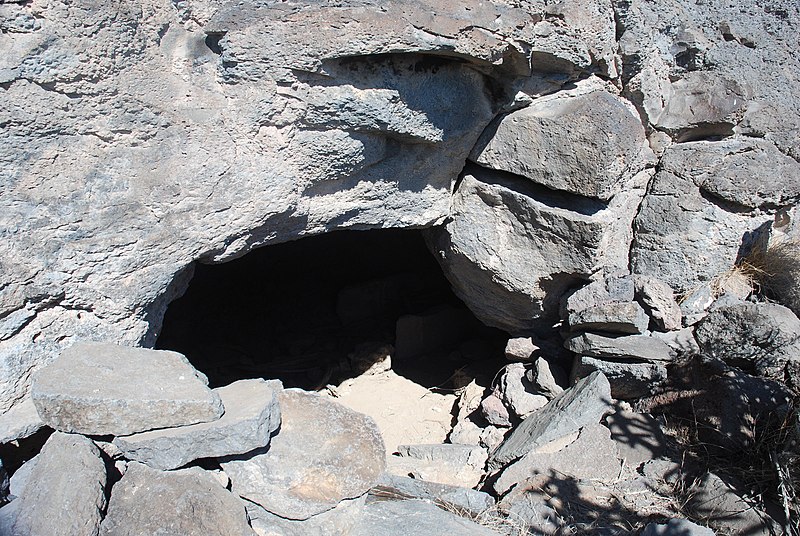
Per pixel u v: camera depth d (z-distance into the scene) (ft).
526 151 11.35
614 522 9.84
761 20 14.69
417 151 11.10
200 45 8.52
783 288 12.73
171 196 8.87
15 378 8.51
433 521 9.37
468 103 10.71
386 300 18.70
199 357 17.01
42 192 8.12
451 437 13.16
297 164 9.67
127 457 8.27
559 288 12.64
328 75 8.95
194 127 8.74
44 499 7.34
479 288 13.39
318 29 8.49
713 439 10.96
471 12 9.27
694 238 12.23
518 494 10.32
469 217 12.41
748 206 12.30
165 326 17.93
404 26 8.80
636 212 12.73
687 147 12.42
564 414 10.98
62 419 7.91
